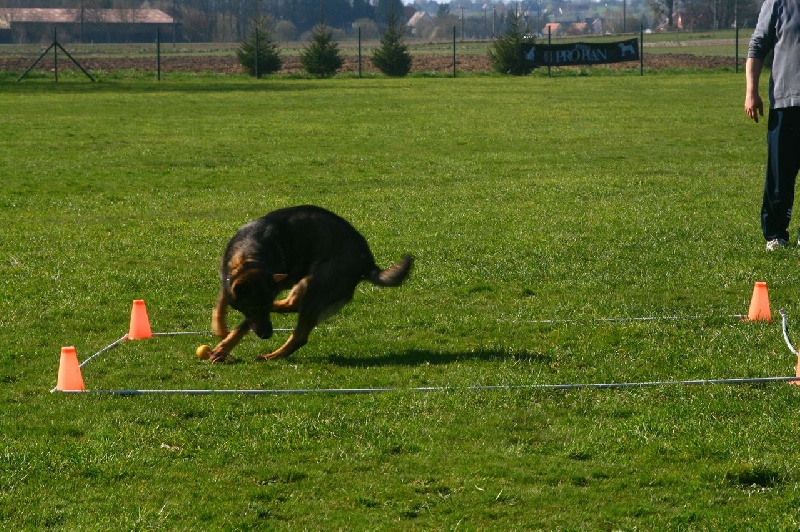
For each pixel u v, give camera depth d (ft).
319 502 17.99
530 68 184.65
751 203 53.83
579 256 40.47
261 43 184.03
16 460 19.66
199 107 118.83
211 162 74.28
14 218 50.78
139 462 19.67
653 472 19.19
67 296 34.17
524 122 101.76
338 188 61.87
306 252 27.20
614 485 18.66
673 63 209.26
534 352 27.58
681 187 60.23
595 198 56.34
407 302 33.58
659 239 43.80
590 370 25.75
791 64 39.65
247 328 26.99
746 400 23.17
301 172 69.36
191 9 481.05
